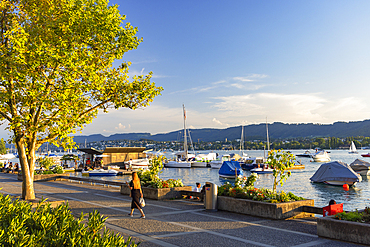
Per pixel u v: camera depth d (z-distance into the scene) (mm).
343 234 7832
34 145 15305
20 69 12883
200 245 7527
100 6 14203
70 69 13281
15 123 13375
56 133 14859
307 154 154875
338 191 35531
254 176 13109
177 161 87375
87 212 11828
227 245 7539
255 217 11016
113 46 14797
